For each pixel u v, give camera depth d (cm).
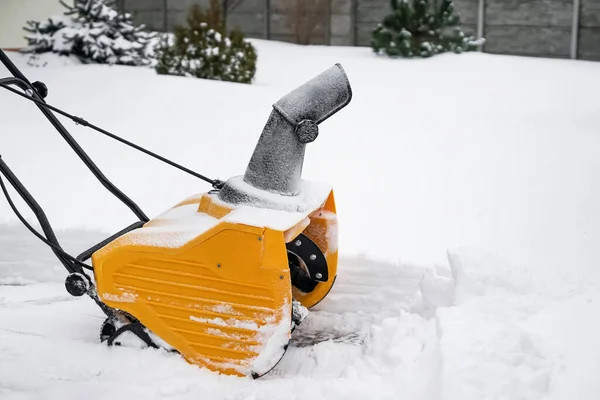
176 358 351
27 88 395
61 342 378
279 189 366
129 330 360
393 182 688
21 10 1390
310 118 367
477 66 1418
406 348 354
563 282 374
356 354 374
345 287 470
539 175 699
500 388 273
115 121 901
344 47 1825
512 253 514
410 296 451
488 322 327
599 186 660
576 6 1627
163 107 959
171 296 345
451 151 790
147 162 746
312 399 316
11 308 441
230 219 332
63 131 407
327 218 421
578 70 1394
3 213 598
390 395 305
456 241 545
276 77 1273
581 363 286
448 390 272
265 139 368
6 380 339
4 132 848
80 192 654
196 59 1164
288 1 1964
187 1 2109
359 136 853
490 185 673
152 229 358
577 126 902
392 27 1605
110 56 1294
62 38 1297
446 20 1587
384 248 533
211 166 738
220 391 329
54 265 503
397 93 1141
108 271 348
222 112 939
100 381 338
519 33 1706
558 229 561
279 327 333
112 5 1595
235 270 334
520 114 980
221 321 340
